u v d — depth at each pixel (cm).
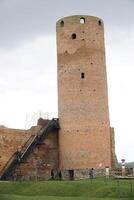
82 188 4134
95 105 5553
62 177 5603
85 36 5694
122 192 3831
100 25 5828
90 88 5566
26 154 5541
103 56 5775
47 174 5691
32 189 4347
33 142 5634
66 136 5612
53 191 4194
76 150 5506
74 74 5622
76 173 5469
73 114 5569
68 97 5625
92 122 5509
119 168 5659
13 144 5556
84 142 5475
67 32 5759
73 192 4088
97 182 4294
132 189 3853
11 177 5366
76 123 5541
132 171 5725
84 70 5600
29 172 5550
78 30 5712
